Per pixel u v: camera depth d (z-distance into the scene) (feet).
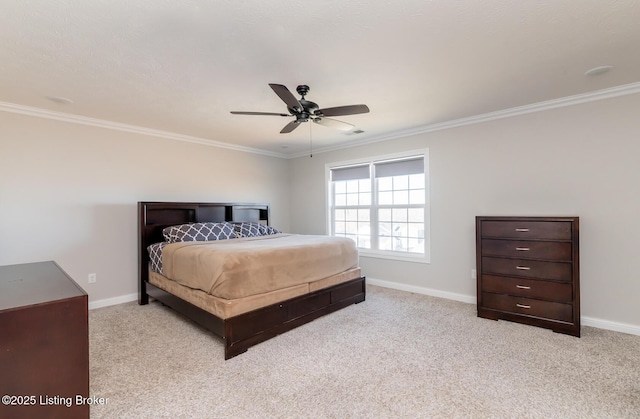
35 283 5.87
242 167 17.46
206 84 8.71
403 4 5.32
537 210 10.80
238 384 6.78
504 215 11.42
